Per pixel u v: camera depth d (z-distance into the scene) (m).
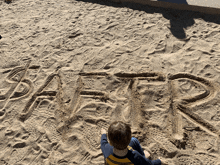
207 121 2.54
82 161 2.37
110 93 3.07
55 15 5.27
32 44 4.31
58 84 3.34
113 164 1.26
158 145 2.39
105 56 3.75
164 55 3.62
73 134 2.64
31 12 5.53
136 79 3.22
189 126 2.53
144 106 2.82
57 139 2.62
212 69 3.20
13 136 2.73
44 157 2.47
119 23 4.61
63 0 5.95
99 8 5.29
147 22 4.51
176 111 2.71
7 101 3.21
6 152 2.58
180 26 4.26
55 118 2.86
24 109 3.05
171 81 3.12
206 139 2.38
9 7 5.89
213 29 4.04
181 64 3.37
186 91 2.94
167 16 4.60
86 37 4.32
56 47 4.14
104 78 3.32
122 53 3.77
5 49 4.26
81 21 4.87
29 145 2.61
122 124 1.26
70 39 4.32
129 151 1.30
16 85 3.46
